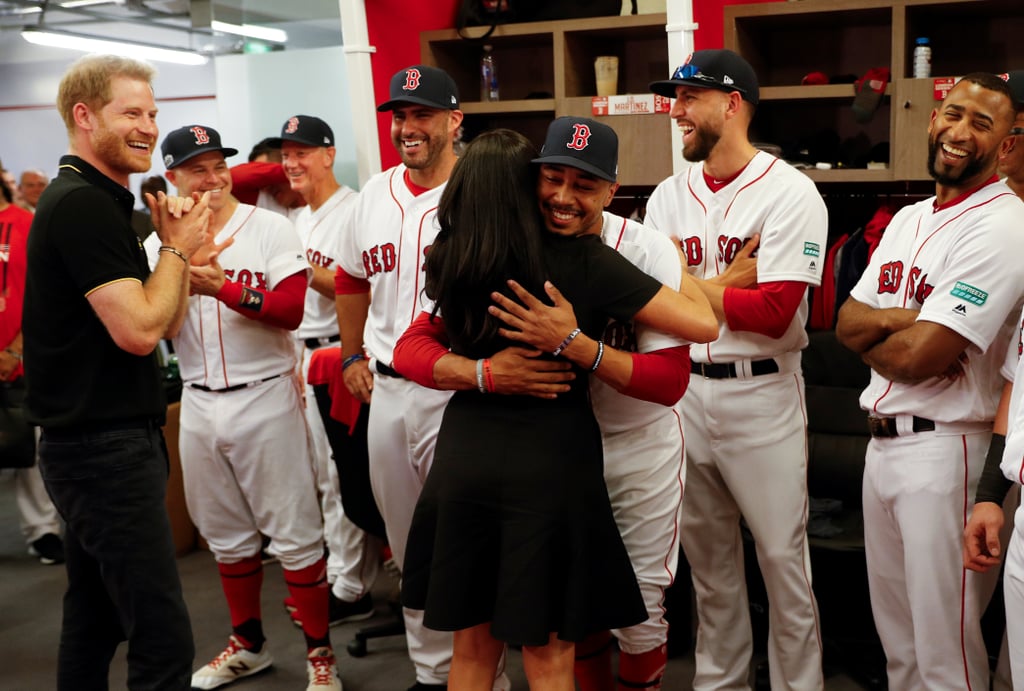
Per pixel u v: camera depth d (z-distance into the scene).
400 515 2.86
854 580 3.17
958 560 2.37
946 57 4.12
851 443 3.50
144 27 12.48
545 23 4.20
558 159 1.87
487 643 2.06
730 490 2.78
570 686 2.03
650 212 3.00
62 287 2.34
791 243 2.62
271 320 3.08
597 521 1.99
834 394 3.55
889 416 2.45
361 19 3.86
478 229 1.92
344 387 3.17
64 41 10.73
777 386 2.72
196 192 3.05
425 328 2.17
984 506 2.18
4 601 4.11
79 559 2.58
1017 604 1.89
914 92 3.73
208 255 2.92
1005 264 2.24
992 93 2.28
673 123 3.78
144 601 2.45
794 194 2.64
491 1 4.32
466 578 1.98
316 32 4.79
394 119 2.70
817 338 3.59
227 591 3.29
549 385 1.95
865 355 2.49
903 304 2.45
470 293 1.96
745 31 4.09
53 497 2.47
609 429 2.26
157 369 2.53
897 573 2.53
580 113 4.11
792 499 2.74
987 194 2.32
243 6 4.86
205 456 3.18
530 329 1.91
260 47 4.87
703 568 2.88
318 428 3.85
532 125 4.79
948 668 2.40
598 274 1.95
